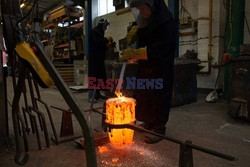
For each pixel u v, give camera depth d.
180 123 2.88
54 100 4.52
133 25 2.61
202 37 4.96
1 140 2.12
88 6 6.88
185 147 0.93
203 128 2.67
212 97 4.26
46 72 0.87
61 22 9.29
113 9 7.56
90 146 0.83
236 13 3.99
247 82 2.82
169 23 2.10
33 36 1.06
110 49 5.34
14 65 2.01
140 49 2.12
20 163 1.29
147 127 2.31
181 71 3.88
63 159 1.83
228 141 2.25
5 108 2.14
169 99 2.27
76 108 0.83
